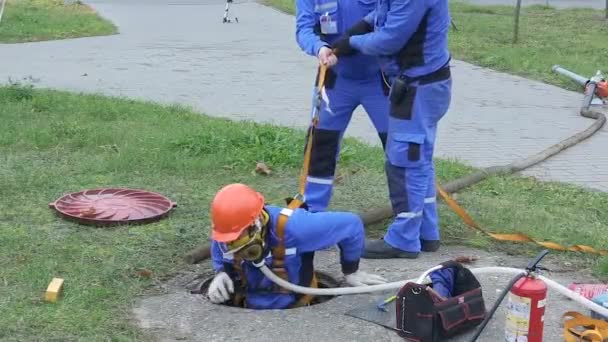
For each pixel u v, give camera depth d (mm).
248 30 28297
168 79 18328
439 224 8805
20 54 21438
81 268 7086
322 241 6457
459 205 9508
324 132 7980
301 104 15906
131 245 7723
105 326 6055
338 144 8094
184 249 7738
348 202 9578
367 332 6082
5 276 6832
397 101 7270
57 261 7215
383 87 7781
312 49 7578
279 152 11133
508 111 16109
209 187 9875
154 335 5965
